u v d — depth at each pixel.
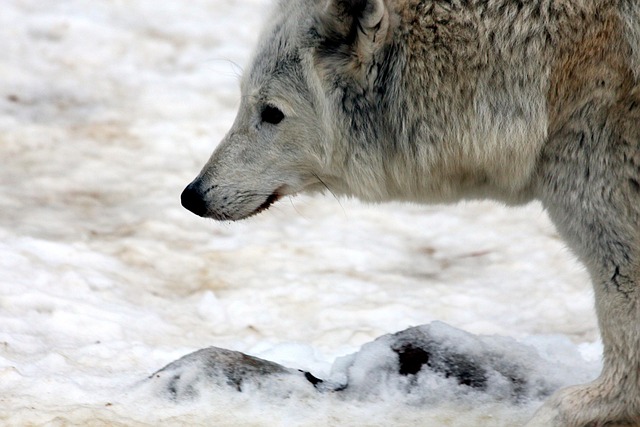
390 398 10.03
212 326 12.68
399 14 9.28
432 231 16.20
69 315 11.91
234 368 10.05
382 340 10.50
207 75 21.45
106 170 17.44
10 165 17.27
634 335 9.01
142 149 18.33
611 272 9.02
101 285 13.17
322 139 9.93
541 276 14.58
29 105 19.59
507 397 10.10
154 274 13.99
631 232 8.88
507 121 9.10
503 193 9.84
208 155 18.34
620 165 8.79
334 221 16.31
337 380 10.30
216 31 23.47
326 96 9.74
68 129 18.80
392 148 9.75
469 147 9.38
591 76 8.75
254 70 10.05
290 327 12.68
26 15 23.12
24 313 11.91
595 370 10.68
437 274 14.67
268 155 10.12
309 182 10.32
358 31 9.41
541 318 13.19
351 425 9.57
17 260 13.23
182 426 9.30
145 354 11.19
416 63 9.28
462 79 9.17
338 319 12.88
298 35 9.79
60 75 20.89
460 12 9.09
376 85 9.59
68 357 10.89
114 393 10.01
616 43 8.66
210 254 14.74
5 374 10.10
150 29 23.30
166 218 15.93
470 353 10.39
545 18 8.85
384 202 10.39
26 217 15.43
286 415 9.68
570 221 9.15
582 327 12.87
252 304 13.21
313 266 14.62
